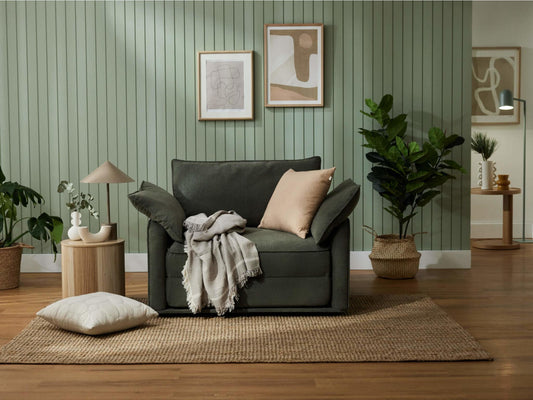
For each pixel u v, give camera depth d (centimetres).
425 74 480
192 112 482
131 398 227
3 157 484
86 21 475
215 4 475
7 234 436
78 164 485
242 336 303
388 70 479
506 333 308
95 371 255
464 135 484
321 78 476
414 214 456
